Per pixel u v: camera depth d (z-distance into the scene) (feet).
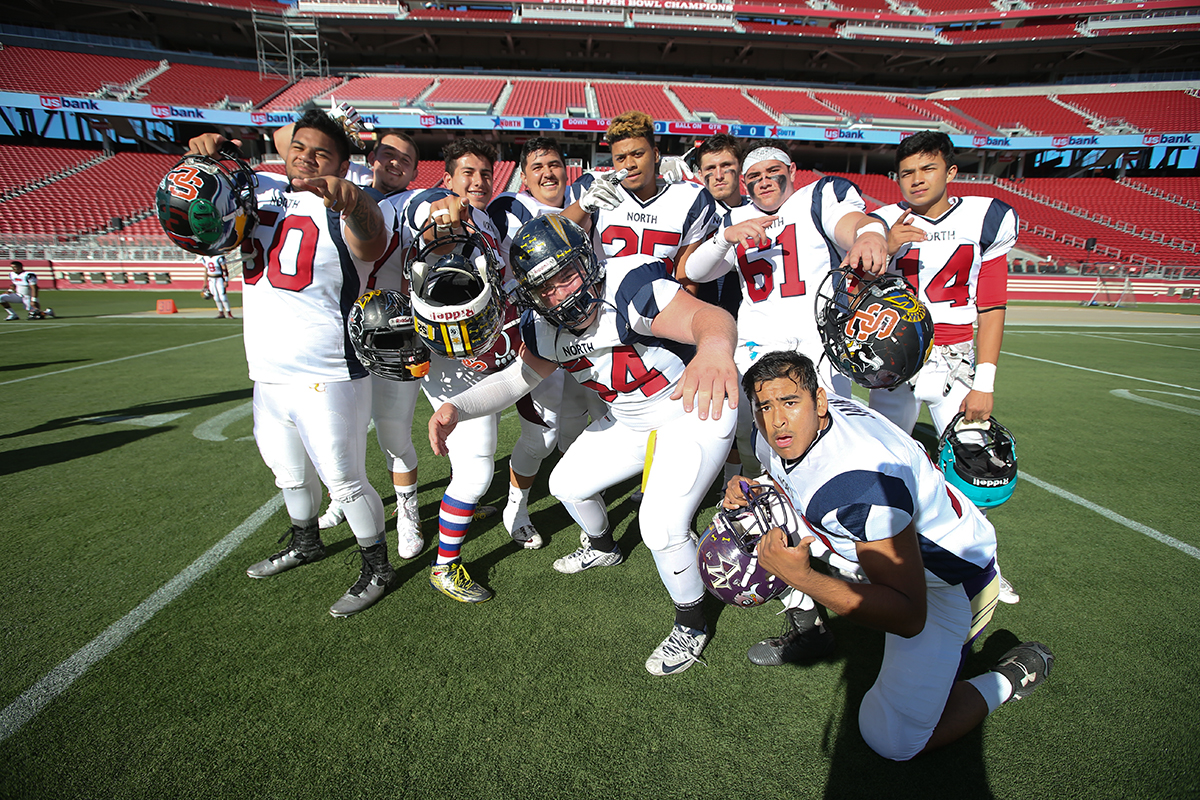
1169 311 59.21
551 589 9.27
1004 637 8.04
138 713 6.68
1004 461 7.87
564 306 6.38
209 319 42.06
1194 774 5.90
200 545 10.34
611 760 6.16
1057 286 69.97
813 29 97.86
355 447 8.24
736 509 6.99
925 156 9.52
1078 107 94.68
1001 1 105.50
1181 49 96.32
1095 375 25.41
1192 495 12.63
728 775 5.99
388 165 10.89
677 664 7.40
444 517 8.73
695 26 93.20
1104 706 6.81
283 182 8.21
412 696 6.99
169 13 88.38
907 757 6.04
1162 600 8.85
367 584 8.72
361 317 7.20
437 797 5.75
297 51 96.32
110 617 8.36
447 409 6.98
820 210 9.62
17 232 69.05
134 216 73.67
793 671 7.48
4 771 5.92
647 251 10.41
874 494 5.24
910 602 5.19
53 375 23.38
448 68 102.32
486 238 9.84
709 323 5.77
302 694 7.00
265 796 5.74
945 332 10.13
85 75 82.79
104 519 11.24
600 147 93.56
